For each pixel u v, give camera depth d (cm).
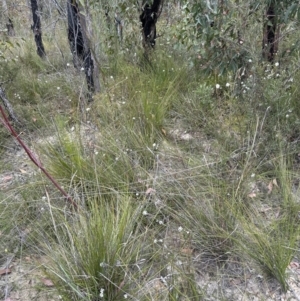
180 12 524
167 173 274
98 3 521
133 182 272
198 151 323
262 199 268
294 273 214
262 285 209
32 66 621
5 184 303
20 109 418
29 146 358
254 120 323
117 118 344
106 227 207
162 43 586
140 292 199
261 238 218
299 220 246
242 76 371
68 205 261
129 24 548
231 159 297
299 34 386
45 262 222
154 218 237
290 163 297
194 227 236
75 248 208
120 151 290
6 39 496
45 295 210
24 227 255
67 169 284
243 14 361
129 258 207
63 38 701
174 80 423
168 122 365
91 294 188
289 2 339
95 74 434
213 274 217
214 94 393
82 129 349
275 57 403
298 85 358
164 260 217
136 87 412
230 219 238
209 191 257
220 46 363
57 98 465
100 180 271
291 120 327
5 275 225
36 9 651
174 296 194
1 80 481
